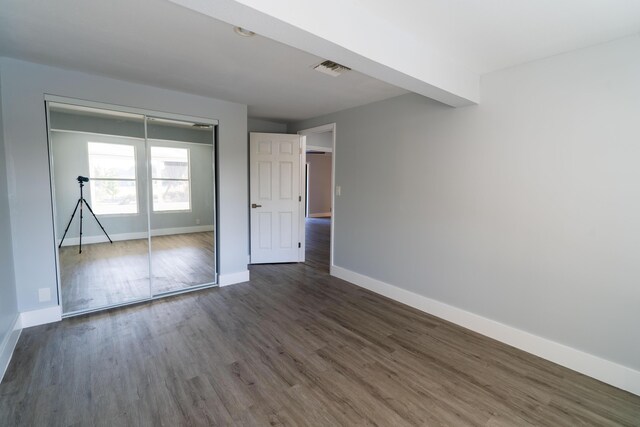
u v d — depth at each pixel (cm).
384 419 171
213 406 179
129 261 340
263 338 256
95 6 168
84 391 189
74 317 289
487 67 244
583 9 162
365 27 171
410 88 225
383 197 352
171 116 326
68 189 296
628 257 196
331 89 311
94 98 282
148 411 174
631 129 191
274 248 486
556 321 227
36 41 212
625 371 198
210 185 373
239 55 232
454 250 287
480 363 226
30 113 256
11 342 228
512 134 243
